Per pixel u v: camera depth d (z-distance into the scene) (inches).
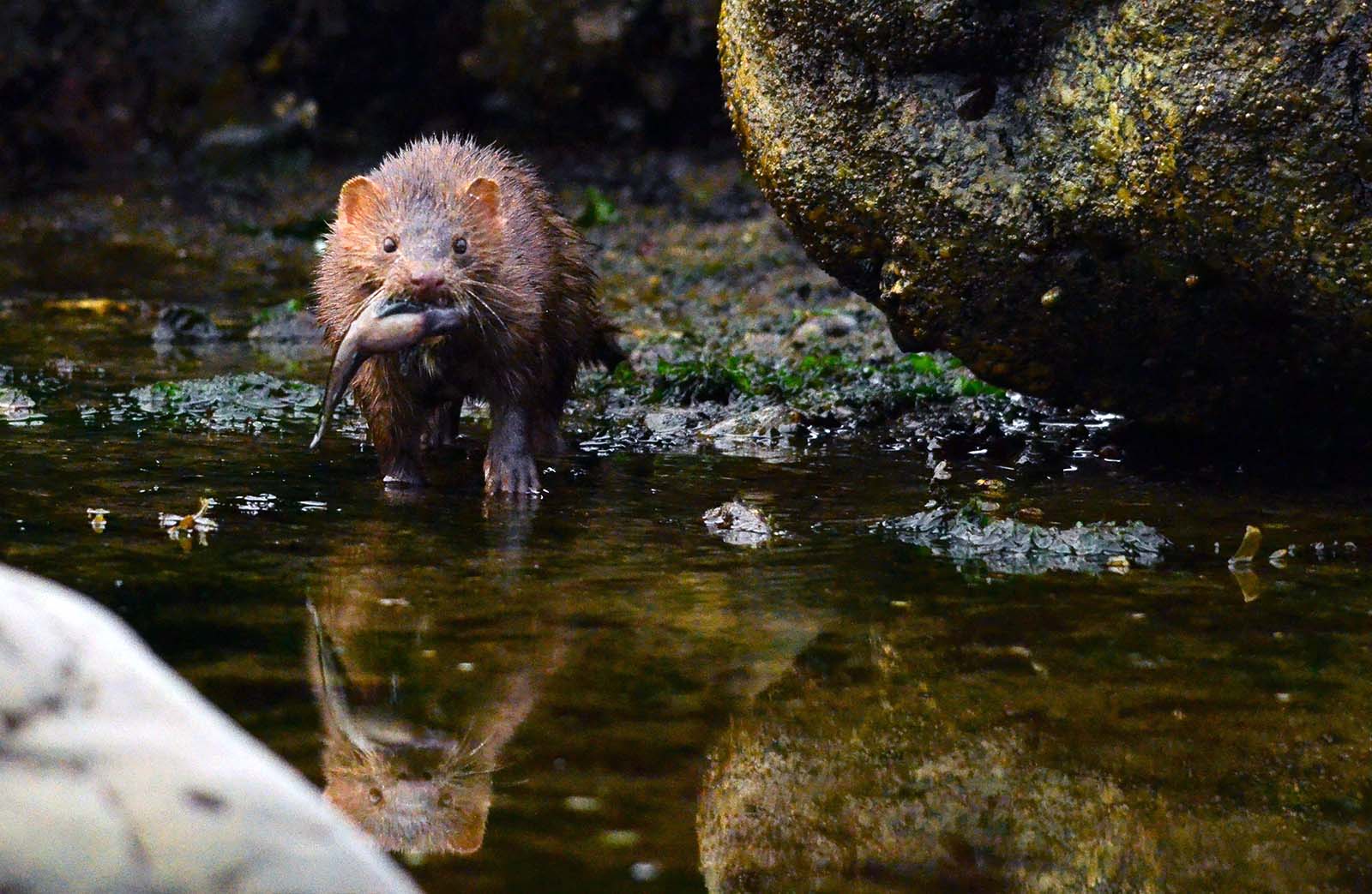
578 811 186.2
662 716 218.1
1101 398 373.1
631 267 735.7
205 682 225.3
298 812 121.6
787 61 371.9
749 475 383.9
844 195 367.9
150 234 874.8
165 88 1075.3
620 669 236.5
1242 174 316.5
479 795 189.3
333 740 205.5
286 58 1063.0
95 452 390.9
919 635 255.4
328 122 1066.7
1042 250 349.7
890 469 390.0
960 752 207.5
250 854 116.6
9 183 1013.2
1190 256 332.8
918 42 351.3
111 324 626.2
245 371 525.3
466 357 380.5
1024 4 343.3
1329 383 351.9
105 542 302.7
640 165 967.6
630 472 388.8
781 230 784.3
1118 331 356.8
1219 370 359.9
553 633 253.1
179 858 114.3
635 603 271.0
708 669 237.0
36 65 1071.6
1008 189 350.3
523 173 439.8
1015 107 351.6
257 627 252.2
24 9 1071.6
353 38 1049.5
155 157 1071.6
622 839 179.0
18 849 110.2
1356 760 205.5
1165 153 323.0
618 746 207.0
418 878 168.2
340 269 399.5
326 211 924.0
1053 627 260.7
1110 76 331.3
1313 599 277.1
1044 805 191.8
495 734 209.5
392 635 250.1
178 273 773.9
